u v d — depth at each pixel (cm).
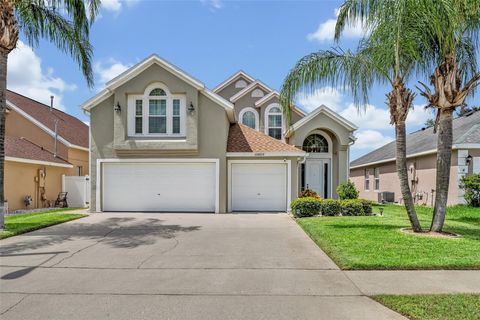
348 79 1023
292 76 1044
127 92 1506
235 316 441
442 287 535
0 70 1042
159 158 1534
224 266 666
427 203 1955
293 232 1033
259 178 1598
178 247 832
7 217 1345
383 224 1102
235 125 1853
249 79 2478
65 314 448
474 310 441
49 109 2545
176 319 433
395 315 439
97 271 634
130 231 1048
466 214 1426
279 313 449
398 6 876
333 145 2023
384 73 989
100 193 1541
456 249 747
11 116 2125
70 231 1045
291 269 644
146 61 1494
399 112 963
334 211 1362
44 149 2098
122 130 1502
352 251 733
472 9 845
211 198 1539
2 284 562
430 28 891
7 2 1034
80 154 2330
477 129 1775
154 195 1551
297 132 1914
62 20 1231
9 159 1638
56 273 623
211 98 1532
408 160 2211
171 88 1506
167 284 562
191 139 1497
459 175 1709
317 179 2023
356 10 950
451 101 915
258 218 1345
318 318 434
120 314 448
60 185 2055
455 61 909
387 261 653
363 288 536
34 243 873
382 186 2594
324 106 1905
